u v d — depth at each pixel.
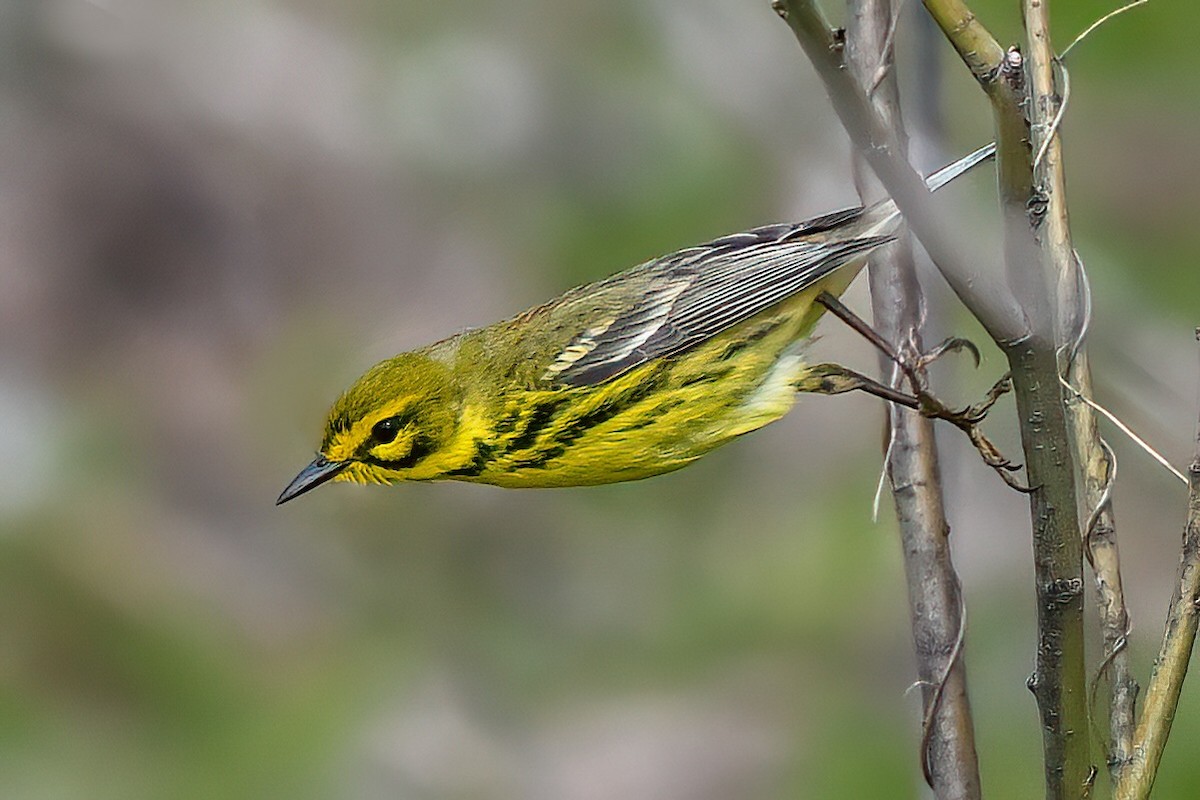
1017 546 11.17
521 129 15.42
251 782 13.38
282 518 15.16
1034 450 5.92
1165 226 13.00
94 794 13.11
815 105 11.49
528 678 13.95
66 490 15.27
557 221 15.16
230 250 16.48
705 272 8.41
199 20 17.03
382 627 14.40
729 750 12.80
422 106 15.95
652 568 14.25
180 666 14.00
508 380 8.64
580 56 15.11
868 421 13.76
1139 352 10.67
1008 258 5.65
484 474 8.88
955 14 5.39
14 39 17.05
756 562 13.70
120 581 14.54
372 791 13.16
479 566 14.67
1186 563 6.27
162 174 16.88
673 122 14.36
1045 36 6.78
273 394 15.88
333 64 16.64
